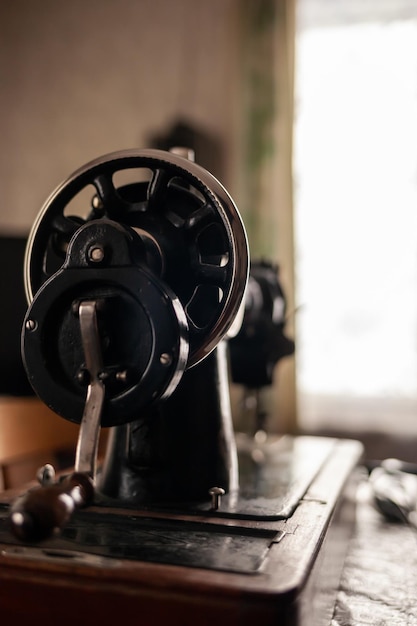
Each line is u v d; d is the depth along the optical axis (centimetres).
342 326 234
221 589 51
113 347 63
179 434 79
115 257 63
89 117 248
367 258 233
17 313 151
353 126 235
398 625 74
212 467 80
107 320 63
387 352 231
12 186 252
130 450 78
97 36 248
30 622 55
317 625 63
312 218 237
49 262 77
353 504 113
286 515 72
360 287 233
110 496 79
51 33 252
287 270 214
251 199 218
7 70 254
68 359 65
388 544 105
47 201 74
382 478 148
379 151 233
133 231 65
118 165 73
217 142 235
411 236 230
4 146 253
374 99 234
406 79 231
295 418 211
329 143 236
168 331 61
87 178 74
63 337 65
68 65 250
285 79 219
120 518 71
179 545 61
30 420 136
